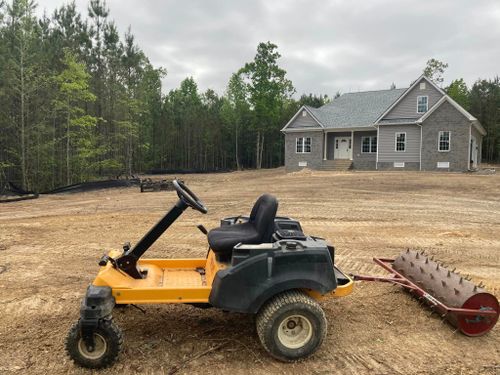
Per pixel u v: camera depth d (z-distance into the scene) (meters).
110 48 36.75
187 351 3.85
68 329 4.33
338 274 4.16
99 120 33.03
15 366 3.58
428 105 28.08
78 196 19.00
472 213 11.62
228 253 3.99
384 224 10.11
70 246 8.08
